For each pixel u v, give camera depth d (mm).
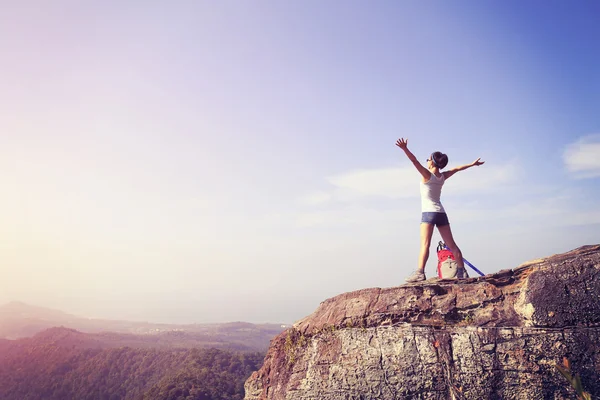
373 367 6836
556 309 5824
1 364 173750
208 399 91312
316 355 7621
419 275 7891
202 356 127250
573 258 6066
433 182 8148
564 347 5641
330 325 7617
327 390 7219
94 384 143500
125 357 157875
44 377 156250
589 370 5445
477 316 6512
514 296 6477
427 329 6617
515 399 5777
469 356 6160
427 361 6438
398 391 6527
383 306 7270
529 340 5867
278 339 8547
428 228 8047
